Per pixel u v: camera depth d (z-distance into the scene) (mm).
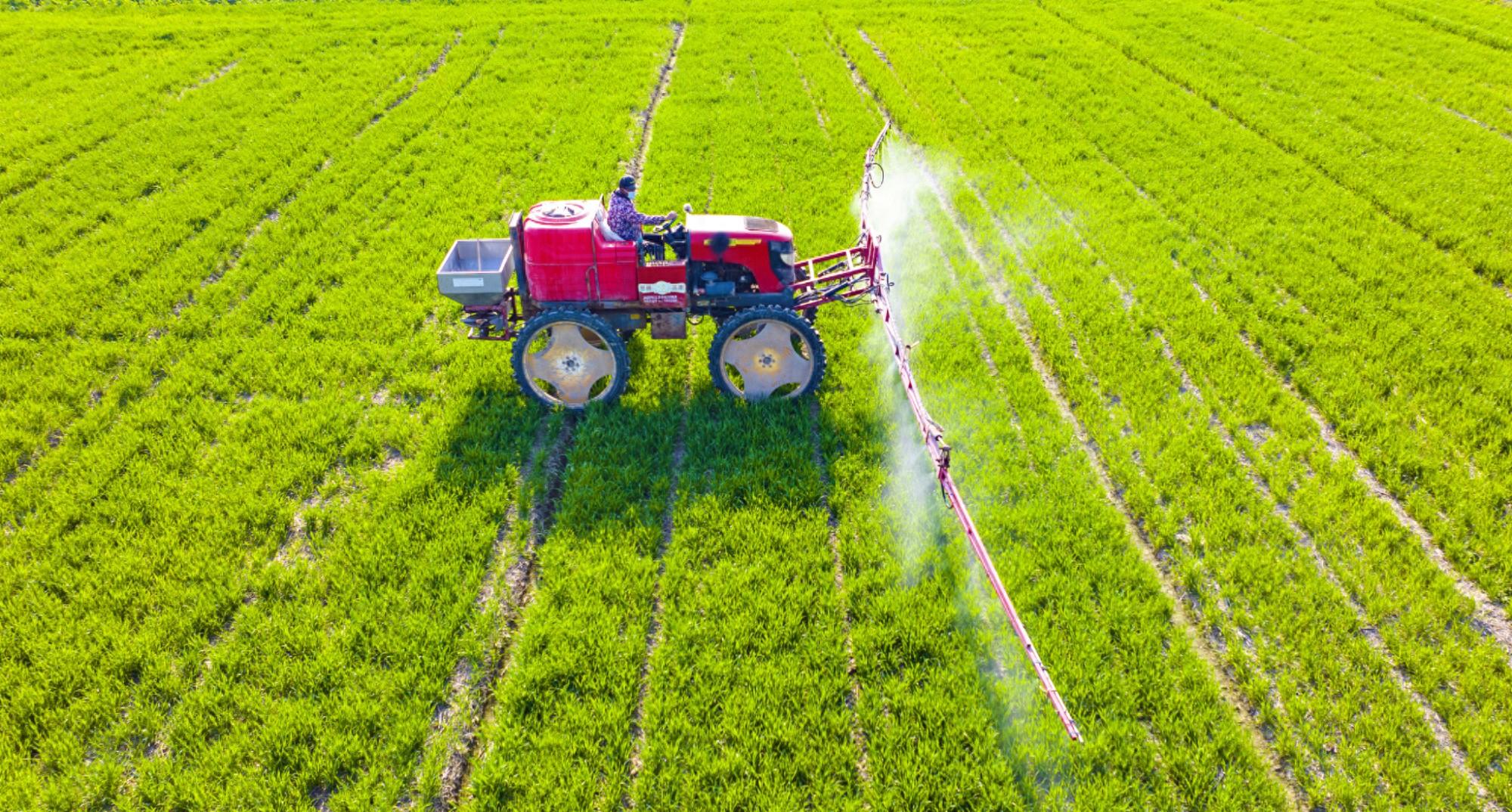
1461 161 13805
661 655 5527
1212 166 13656
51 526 6539
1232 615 5883
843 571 6328
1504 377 8508
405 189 12750
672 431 7645
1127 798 4684
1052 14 22406
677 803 4688
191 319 9391
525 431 7605
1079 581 6098
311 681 5293
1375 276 10422
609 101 16031
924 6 22906
